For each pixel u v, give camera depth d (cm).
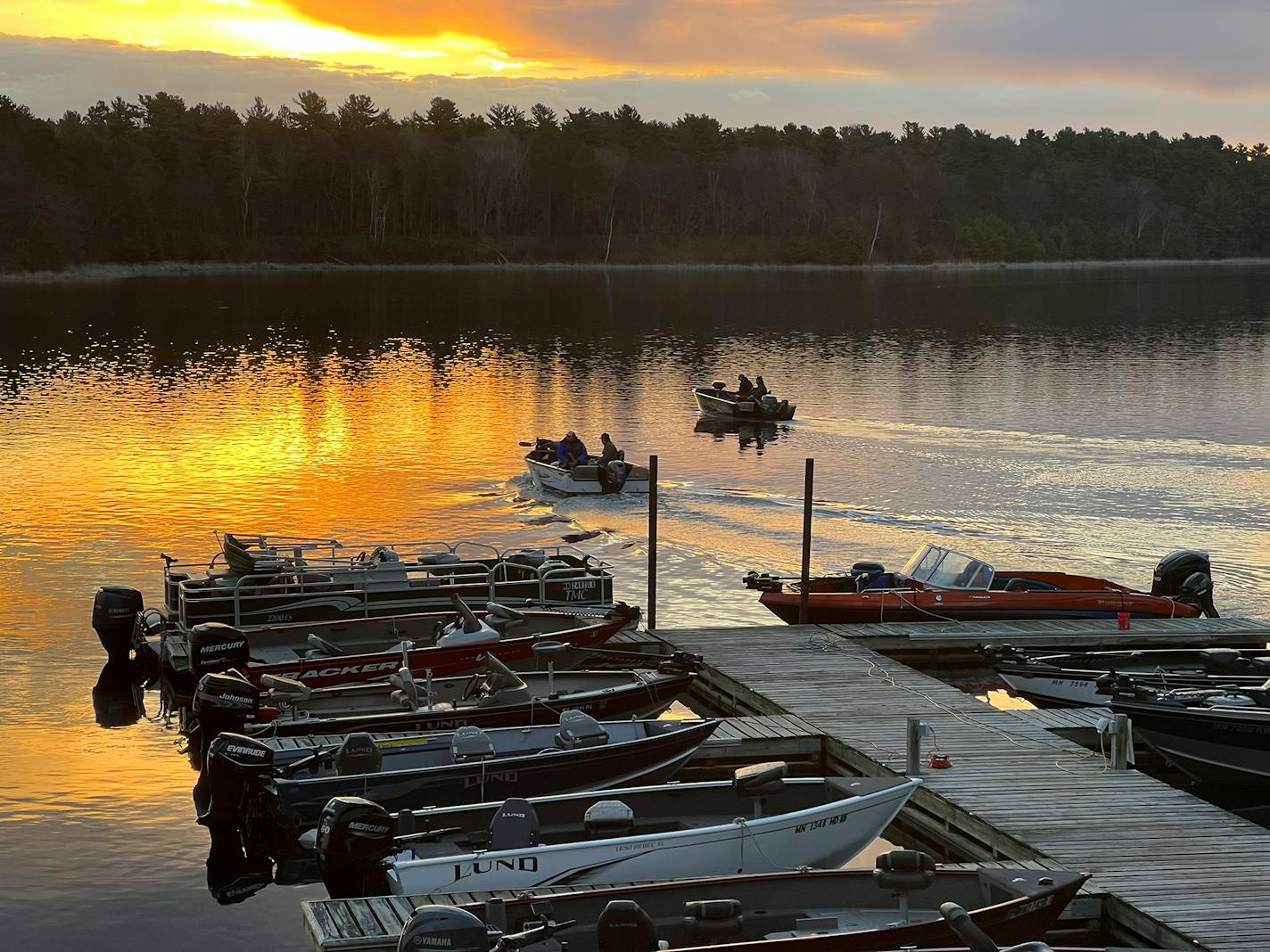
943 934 1165
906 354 7400
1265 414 5041
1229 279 17662
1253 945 1200
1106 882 1335
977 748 1750
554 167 19675
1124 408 5234
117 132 18212
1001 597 2467
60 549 2938
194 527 3156
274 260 17050
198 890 1463
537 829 1355
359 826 1355
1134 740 1928
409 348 7525
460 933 1093
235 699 1741
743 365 6788
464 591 2409
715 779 1797
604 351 7450
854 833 1456
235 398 5381
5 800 1683
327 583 2325
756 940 1198
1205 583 2511
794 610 2455
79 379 5909
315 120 19225
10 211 14200
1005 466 4009
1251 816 1742
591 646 2197
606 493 3562
